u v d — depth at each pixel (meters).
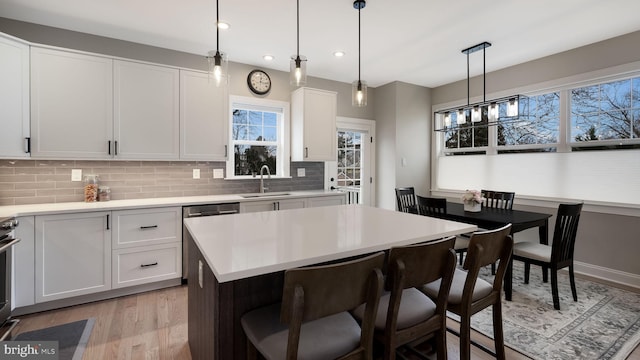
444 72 4.41
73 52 2.80
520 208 4.05
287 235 1.69
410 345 1.91
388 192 4.97
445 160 5.03
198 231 1.78
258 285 1.41
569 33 3.14
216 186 3.86
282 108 4.30
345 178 4.98
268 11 2.71
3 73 2.47
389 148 4.95
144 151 3.14
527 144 4.04
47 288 2.51
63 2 2.56
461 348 1.55
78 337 2.19
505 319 2.44
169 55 3.55
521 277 3.35
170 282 3.09
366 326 1.13
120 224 2.79
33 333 2.23
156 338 2.18
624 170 3.24
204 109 3.45
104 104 2.94
